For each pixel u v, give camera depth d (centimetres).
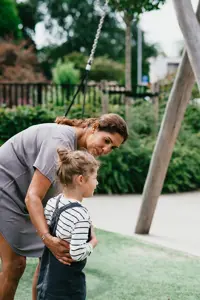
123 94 949
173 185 773
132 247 425
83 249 204
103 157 763
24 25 3553
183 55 427
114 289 322
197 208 637
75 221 207
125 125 243
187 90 437
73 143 239
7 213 247
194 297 312
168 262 384
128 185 769
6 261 251
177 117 445
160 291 320
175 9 340
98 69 2570
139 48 2673
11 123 877
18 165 248
